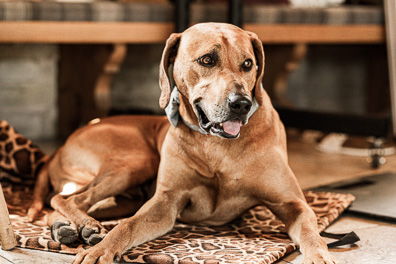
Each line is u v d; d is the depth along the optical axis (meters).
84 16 3.46
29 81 4.35
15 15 3.26
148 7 3.64
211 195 2.29
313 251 1.90
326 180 3.33
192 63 2.06
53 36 3.39
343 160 3.93
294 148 4.34
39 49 4.34
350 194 2.74
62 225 2.14
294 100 5.21
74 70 4.45
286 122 4.19
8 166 3.04
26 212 2.55
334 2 4.70
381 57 5.23
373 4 4.89
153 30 3.67
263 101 2.26
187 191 2.27
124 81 4.63
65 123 4.50
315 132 4.71
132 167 2.46
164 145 2.31
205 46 2.04
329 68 5.26
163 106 2.19
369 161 3.90
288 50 4.59
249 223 2.43
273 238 2.21
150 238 2.13
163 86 2.20
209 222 2.38
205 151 2.20
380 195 2.84
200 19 3.76
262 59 2.17
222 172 2.21
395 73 4.23
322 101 5.30
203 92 2.03
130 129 2.62
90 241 2.09
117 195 2.57
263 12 3.95
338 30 4.27
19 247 2.16
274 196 2.22
